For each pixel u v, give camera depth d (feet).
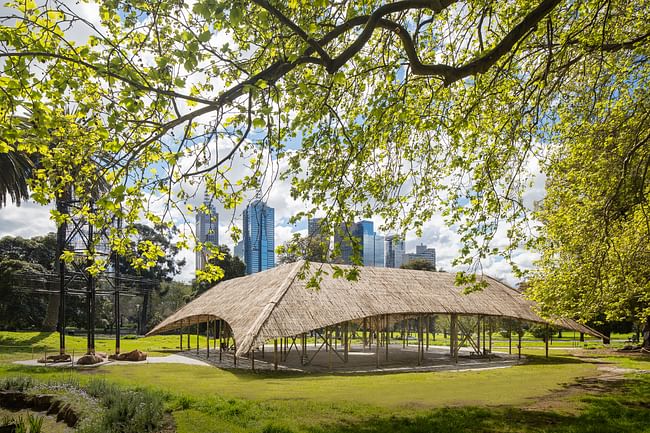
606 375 63.72
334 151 28.12
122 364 78.74
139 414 31.78
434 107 36.40
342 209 27.04
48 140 24.48
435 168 36.65
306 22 25.66
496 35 32.71
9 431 34.60
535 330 169.99
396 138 32.24
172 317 112.47
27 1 21.49
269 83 21.15
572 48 33.32
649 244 40.60
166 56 20.54
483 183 32.24
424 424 32.07
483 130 37.47
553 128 42.09
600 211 36.83
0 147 23.31
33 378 49.34
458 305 90.17
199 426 31.07
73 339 122.52
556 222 49.62
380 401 41.01
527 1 30.58
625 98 38.04
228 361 87.51
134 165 23.72
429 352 112.78
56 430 34.06
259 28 24.14
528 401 41.47
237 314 78.28
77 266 91.86
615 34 33.94
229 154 21.21
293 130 27.45
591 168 40.81
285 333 67.05
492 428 31.12
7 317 145.79
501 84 34.09
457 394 45.91
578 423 32.58
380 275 91.97
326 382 57.88
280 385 54.29
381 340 149.59
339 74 20.92
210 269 27.50
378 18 20.24
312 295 76.79
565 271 52.80
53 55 18.25
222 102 20.93
